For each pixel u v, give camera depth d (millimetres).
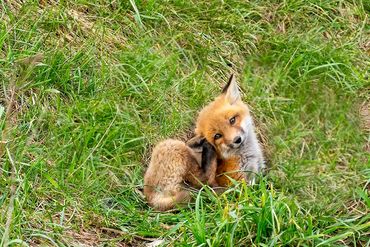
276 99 13859
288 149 12859
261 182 10414
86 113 12125
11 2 13438
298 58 14359
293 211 10109
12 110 11836
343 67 14383
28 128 11609
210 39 14461
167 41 14180
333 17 15438
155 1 14492
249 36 14766
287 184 11695
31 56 12141
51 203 10633
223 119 11617
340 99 13922
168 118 12680
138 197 11414
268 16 15258
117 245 10180
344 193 11328
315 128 13477
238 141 11508
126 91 12773
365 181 11641
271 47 14711
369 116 13719
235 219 9805
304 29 15133
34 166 10852
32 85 12062
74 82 12633
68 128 11836
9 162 10789
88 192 10922
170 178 11148
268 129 13328
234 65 14406
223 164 11656
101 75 12773
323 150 12961
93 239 10227
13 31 12852
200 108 13133
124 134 12047
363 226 9984
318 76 14289
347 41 15039
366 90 14180
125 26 14102
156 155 11297
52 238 9922
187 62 14000
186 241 9711
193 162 11328
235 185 10758
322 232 9977
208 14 14789
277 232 9703
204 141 11492
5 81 12172
